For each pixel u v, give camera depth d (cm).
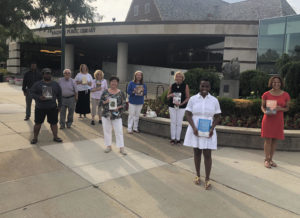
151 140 678
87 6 816
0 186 388
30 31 749
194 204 361
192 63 2570
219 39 2312
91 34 2358
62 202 350
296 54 1723
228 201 373
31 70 816
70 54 2925
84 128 767
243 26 1942
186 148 621
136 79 713
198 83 1094
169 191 395
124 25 2219
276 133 499
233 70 988
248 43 1948
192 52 2562
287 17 1752
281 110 494
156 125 722
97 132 728
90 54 3675
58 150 562
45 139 638
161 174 459
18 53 3141
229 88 993
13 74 3172
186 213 337
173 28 2091
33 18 709
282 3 2925
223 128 648
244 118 762
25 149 558
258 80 1061
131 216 324
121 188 397
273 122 500
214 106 403
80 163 493
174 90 638
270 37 1844
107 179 427
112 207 343
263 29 1877
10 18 668
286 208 360
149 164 504
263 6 3012
